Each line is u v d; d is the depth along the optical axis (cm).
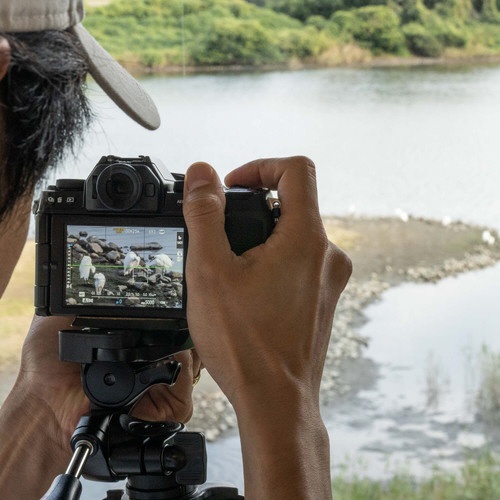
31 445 104
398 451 337
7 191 64
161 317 94
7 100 62
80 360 91
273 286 76
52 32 65
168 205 93
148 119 80
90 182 93
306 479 73
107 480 89
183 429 92
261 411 74
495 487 321
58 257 95
